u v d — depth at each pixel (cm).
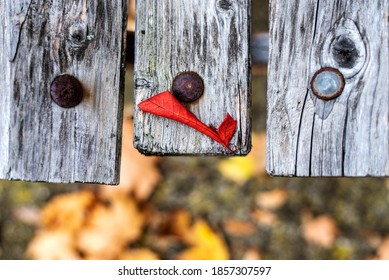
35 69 78
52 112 78
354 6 75
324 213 112
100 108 78
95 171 78
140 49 77
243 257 109
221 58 77
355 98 74
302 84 75
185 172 115
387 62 74
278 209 112
